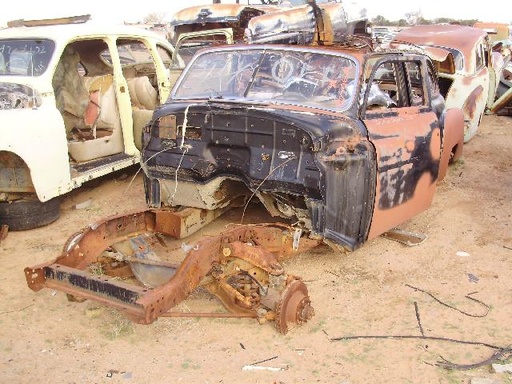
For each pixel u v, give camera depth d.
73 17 7.57
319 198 4.52
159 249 5.59
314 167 4.47
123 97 7.37
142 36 8.01
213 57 5.76
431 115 6.07
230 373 3.82
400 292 4.94
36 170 6.00
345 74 5.09
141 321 3.66
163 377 3.78
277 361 3.95
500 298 4.84
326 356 4.01
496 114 13.81
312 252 5.69
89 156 6.97
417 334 4.28
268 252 4.29
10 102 6.14
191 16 10.53
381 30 15.05
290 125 4.52
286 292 4.20
